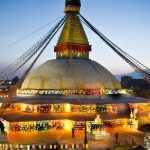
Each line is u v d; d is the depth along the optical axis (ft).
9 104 156.15
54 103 151.43
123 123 149.79
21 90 173.99
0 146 112.68
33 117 139.44
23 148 111.55
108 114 151.84
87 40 187.93
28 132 135.03
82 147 114.21
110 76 180.86
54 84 164.45
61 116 144.97
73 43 182.39
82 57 184.75
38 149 112.98
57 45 189.37
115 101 159.74
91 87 164.86
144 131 142.61
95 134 127.13
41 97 162.91
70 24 184.24
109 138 128.06
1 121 143.95
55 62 178.50
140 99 172.45
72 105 150.30
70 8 183.93
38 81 169.48
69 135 130.62
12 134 130.52
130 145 115.14
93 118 141.69
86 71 170.81
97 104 152.05
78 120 138.72
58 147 113.39
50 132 136.46
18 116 140.36
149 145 102.83
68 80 164.76
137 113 157.28
